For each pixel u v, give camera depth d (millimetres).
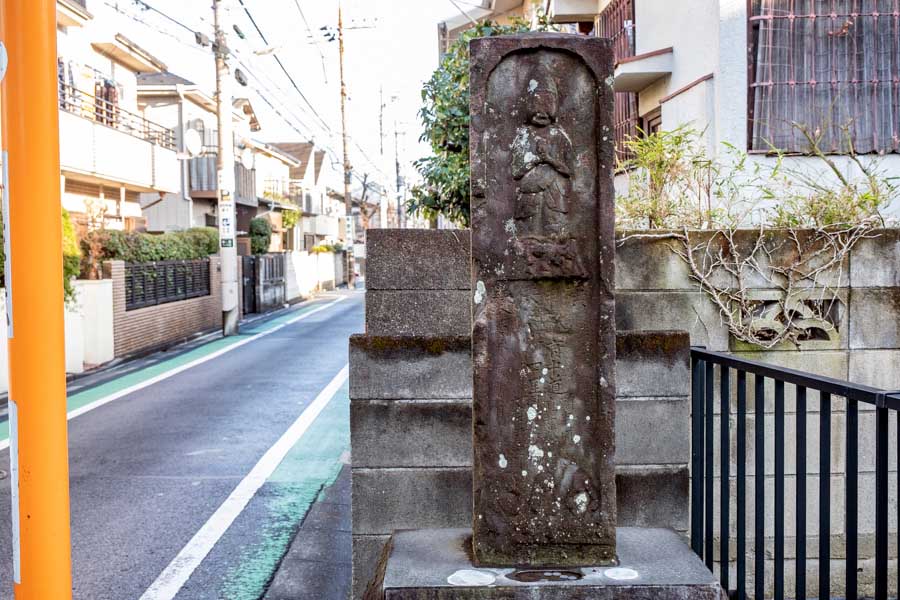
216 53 18391
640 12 10367
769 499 4051
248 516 5559
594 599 2533
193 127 28266
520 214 2713
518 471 2744
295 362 13633
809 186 5324
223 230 18625
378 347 3521
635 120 10430
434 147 8062
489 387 2744
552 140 2705
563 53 2719
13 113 2375
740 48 7273
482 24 8102
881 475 2203
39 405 2377
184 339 17453
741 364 2930
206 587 4352
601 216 2689
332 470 6773
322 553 4809
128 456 7285
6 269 2408
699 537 3371
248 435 8133
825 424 2467
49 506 2387
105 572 4566
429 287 3906
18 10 2363
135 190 22812
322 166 53594
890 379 4039
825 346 4027
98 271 14109
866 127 7211
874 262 4023
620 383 3496
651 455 3506
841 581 4062
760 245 4012
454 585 2551
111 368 13422
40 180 2379
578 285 2730
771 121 7230
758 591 2846
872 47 7242
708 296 4016
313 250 40562
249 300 24641
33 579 2375
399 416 3527
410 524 3535
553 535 2738
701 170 5176
